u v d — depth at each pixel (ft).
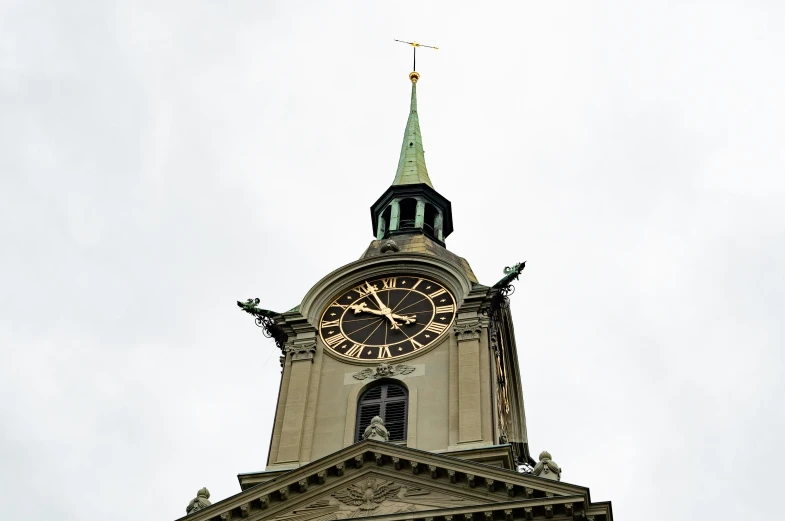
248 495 213.25
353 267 271.69
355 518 204.85
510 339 280.10
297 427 243.40
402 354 254.88
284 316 264.52
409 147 330.34
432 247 289.33
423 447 236.02
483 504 203.82
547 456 214.28
